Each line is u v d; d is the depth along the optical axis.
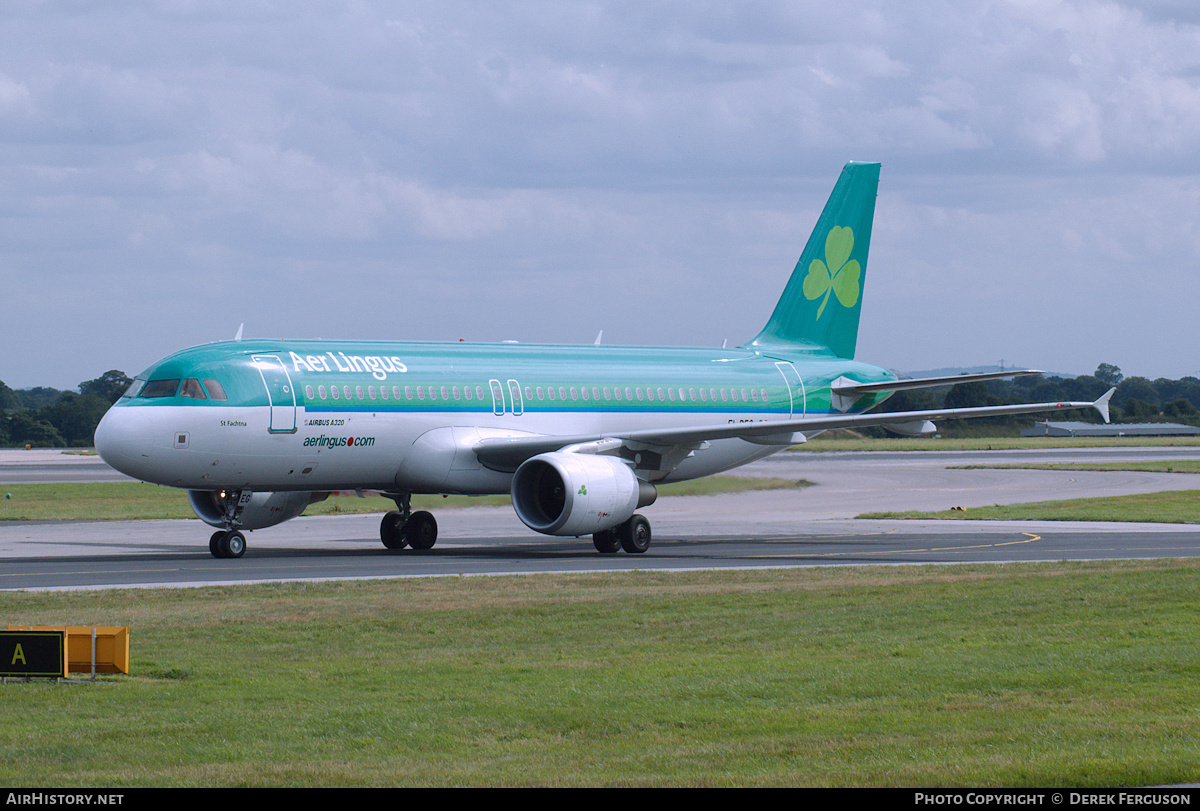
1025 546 100.38
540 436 106.94
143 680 43.50
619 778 30.53
